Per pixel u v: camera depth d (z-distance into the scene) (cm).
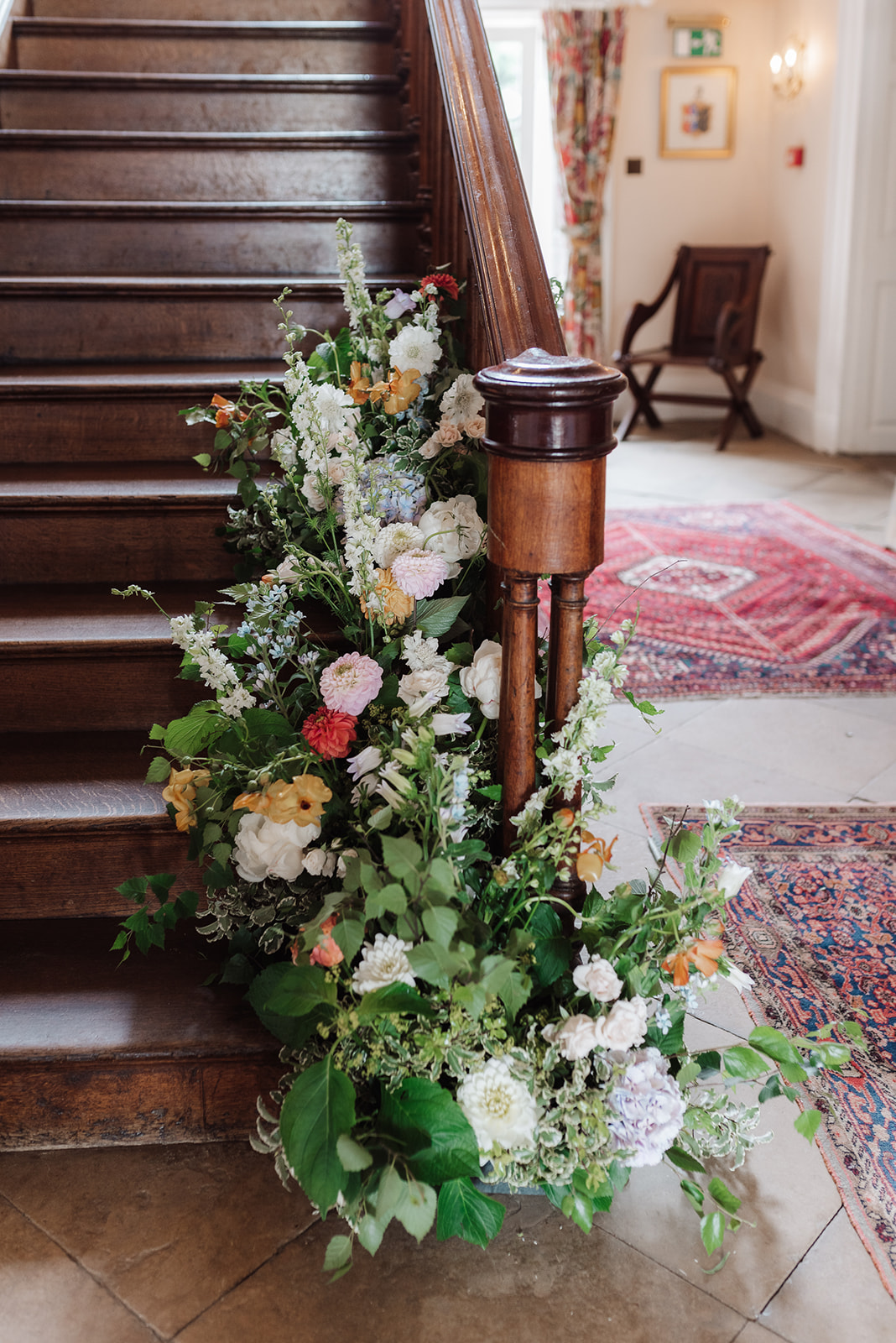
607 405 146
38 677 217
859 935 225
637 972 153
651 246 725
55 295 284
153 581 244
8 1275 154
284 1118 142
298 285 287
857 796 279
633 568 448
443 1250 158
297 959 155
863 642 372
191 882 200
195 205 307
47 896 200
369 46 367
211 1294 151
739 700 332
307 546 209
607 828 261
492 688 168
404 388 199
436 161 268
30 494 236
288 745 178
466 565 197
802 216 664
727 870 155
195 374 273
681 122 704
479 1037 148
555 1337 145
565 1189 151
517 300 172
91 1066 170
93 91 340
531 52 700
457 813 155
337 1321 148
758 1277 154
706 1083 185
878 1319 148
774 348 720
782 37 677
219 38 360
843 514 523
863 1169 170
